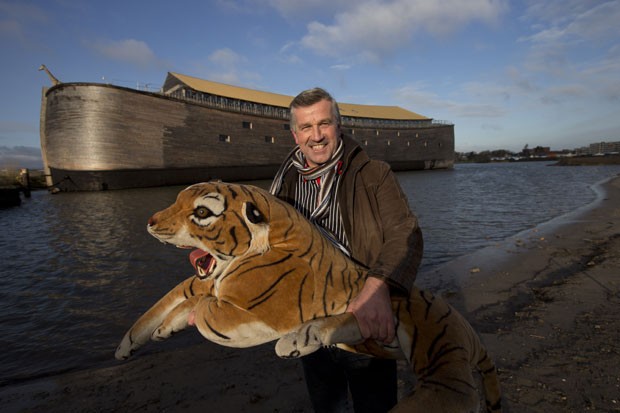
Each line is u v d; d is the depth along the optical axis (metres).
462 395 1.25
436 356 1.39
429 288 6.32
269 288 1.44
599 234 9.78
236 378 3.73
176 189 33.00
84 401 3.45
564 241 9.20
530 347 3.96
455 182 36.25
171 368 4.00
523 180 36.81
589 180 33.72
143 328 1.73
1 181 39.59
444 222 13.68
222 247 1.51
